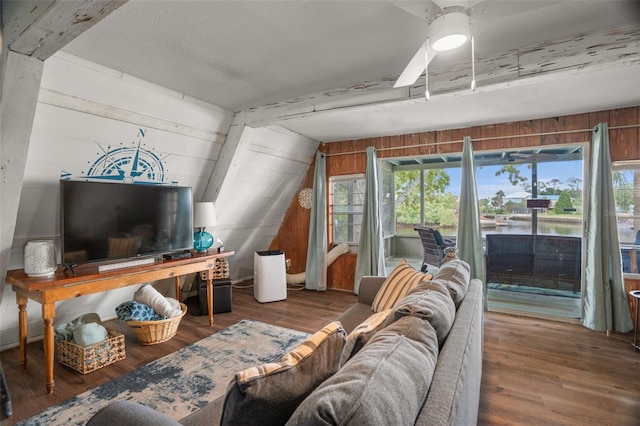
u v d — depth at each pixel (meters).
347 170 4.72
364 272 4.45
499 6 1.28
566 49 1.96
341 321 2.34
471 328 1.37
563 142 3.45
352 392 0.73
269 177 4.36
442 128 4.00
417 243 7.36
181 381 2.28
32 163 2.31
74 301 3.11
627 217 3.31
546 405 2.03
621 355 2.70
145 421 0.96
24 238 2.57
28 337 2.93
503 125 3.74
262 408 0.85
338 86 2.74
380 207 4.55
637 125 3.13
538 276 4.16
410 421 0.75
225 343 2.92
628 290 3.20
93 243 2.57
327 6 1.62
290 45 2.02
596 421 1.88
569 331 3.23
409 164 7.29
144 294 3.09
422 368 0.93
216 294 3.75
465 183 3.83
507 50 2.12
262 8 1.63
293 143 4.34
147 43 1.98
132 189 2.84
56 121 2.25
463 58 2.25
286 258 5.31
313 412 0.68
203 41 1.96
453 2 1.26
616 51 1.85
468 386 1.08
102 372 2.41
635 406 2.02
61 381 2.29
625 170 3.30
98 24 1.76
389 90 2.54
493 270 4.40
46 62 2.03
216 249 3.74
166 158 3.12
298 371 0.94
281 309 3.93
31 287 2.13
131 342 2.94
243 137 3.43
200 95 2.90
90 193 2.55
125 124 2.63
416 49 2.09
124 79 2.42
